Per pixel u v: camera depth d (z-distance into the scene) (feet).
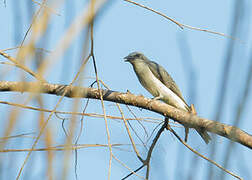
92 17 11.51
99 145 18.71
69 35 11.27
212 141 12.09
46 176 12.07
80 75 12.67
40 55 11.68
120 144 19.61
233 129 11.66
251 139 26.13
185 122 30.58
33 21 12.66
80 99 12.72
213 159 11.75
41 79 12.03
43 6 12.26
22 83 13.24
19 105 12.44
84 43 11.69
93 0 11.46
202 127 29.86
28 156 13.01
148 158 24.17
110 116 26.09
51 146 12.55
